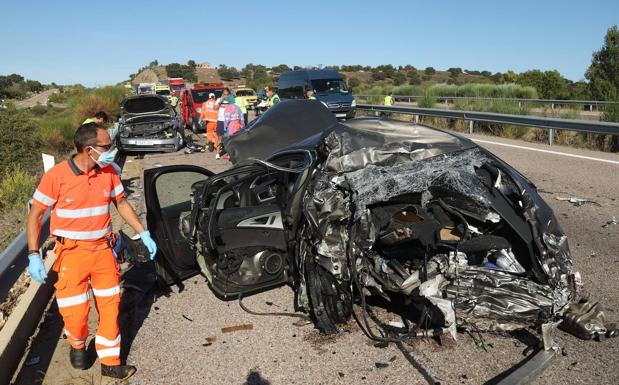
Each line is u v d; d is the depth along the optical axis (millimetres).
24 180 9836
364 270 3977
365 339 4035
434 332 3881
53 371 3811
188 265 5320
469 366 3600
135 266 5852
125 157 15188
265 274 4773
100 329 3646
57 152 15461
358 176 3986
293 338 4125
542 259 3742
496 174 4070
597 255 5594
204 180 5395
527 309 3641
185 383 3582
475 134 16672
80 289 3584
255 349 3986
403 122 4590
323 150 4316
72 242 3479
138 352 4035
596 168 10078
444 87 30453
